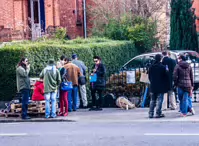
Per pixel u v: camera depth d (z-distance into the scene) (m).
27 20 38.09
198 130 16.53
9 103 21.72
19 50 22.83
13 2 36.38
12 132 17.09
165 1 41.94
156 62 19.55
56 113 21.41
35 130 17.48
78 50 25.25
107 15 40.81
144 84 23.61
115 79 24.28
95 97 22.64
